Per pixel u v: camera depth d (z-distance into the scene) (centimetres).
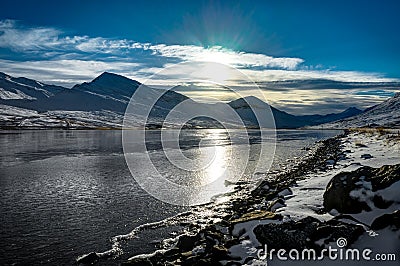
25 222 1828
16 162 4178
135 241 1545
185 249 1369
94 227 1744
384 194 1259
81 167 3797
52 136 9800
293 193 1886
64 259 1370
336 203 1355
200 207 2111
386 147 3634
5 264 1328
